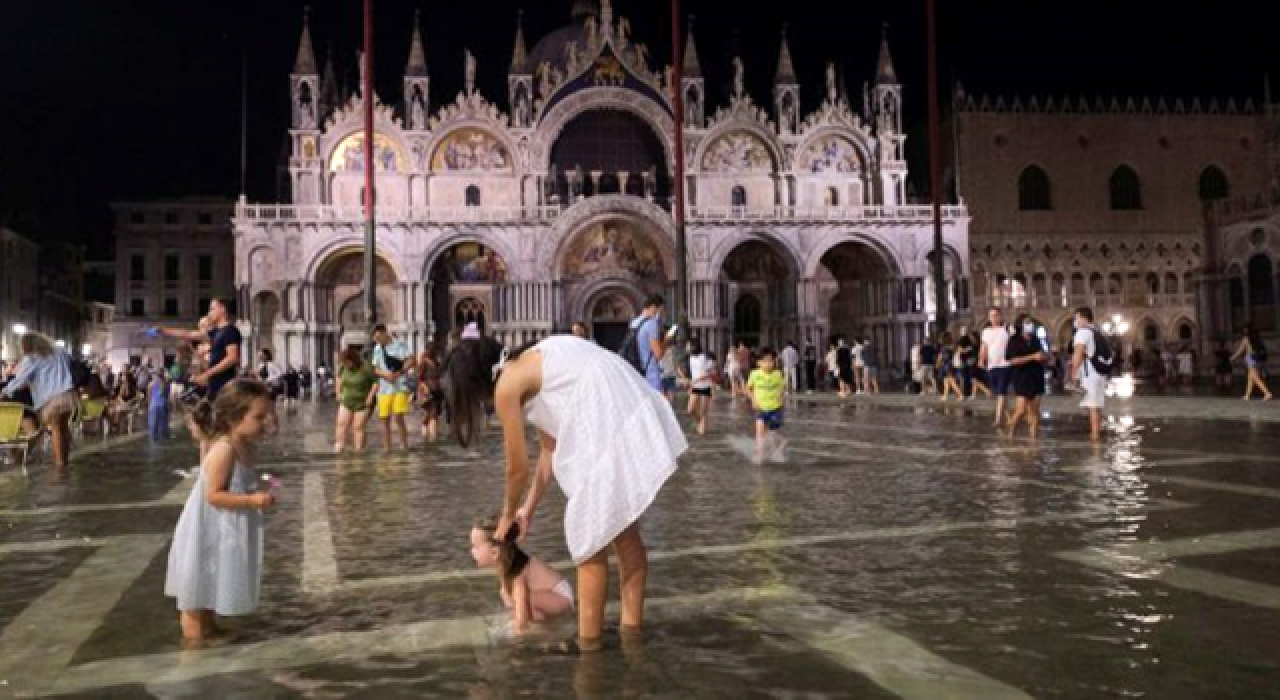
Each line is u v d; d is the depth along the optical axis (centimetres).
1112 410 2689
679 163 4247
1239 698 461
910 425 2361
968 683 486
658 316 2061
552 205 7262
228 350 1420
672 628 596
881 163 7756
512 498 578
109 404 2555
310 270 6856
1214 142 8900
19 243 7650
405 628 612
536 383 565
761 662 526
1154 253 8750
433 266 7238
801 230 7325
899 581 711
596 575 560
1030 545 835
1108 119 8806
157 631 623
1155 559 768
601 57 7512
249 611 610
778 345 7788
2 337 7206
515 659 541
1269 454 1511
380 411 1964
